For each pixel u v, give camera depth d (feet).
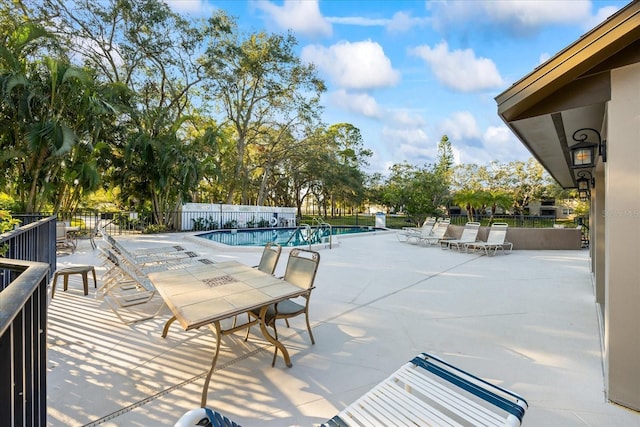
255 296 8.46
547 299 14.82
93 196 57.93
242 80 62.90
